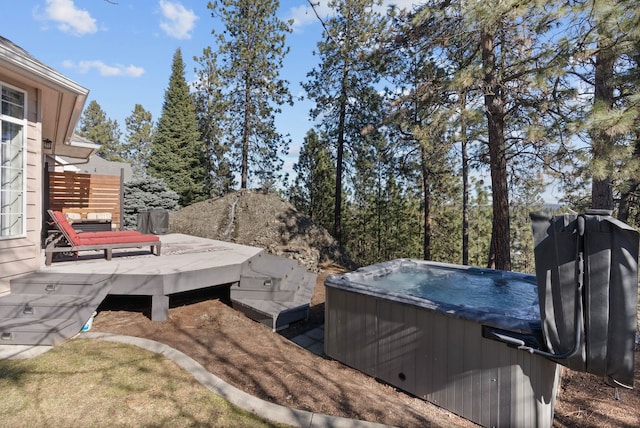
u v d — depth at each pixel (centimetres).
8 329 351
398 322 362
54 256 580
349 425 263
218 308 535
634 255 234
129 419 250
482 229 1931
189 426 247
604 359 245
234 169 1941
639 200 854
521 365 285
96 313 481
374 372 382
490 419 299
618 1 458
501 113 671
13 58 383
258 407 276
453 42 703
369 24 1127
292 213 1214
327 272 979
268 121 1559
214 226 1173
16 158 445
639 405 350
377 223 1795
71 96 527
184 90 2086
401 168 1253
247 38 1467
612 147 461
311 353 431
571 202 796
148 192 1532
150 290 454
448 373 324
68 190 884
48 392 275
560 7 505
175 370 321
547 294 272
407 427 277
